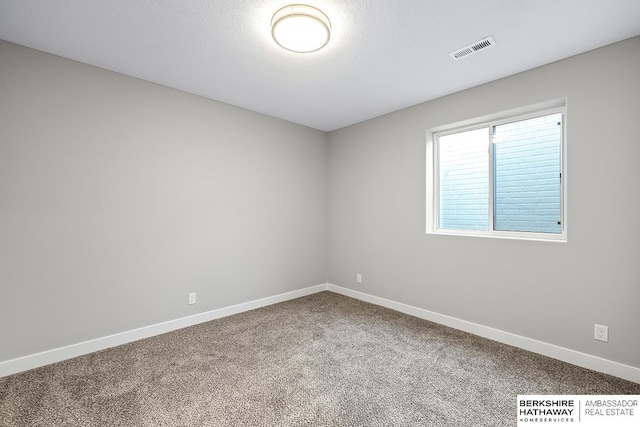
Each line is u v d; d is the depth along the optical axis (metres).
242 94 3.04
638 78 1.98
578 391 1.91
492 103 2.69
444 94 3.01
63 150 2.31
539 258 2.43
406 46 2.13
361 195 3.92
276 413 1.70
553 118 2.52
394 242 3.53
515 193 2.73
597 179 2.14
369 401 1.81
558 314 2.33
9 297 2.11
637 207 1.99
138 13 1.79
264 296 3.67
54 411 1.71
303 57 2.30
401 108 3.42
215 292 3.22
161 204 2.83
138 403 1.78
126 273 2.62
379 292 3.70
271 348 2.52
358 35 2.00
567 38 2.02
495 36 2.01
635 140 2.00
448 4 1.70
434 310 3.14
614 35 1.99
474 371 2.15
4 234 2.09
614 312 2.08
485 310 2.75
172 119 2.89
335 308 3.57
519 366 2.22
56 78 2.28
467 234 3.01
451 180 3.20
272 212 3.75
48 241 2.25
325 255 4.39
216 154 3.22
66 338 2.33
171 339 2.69
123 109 2.60
